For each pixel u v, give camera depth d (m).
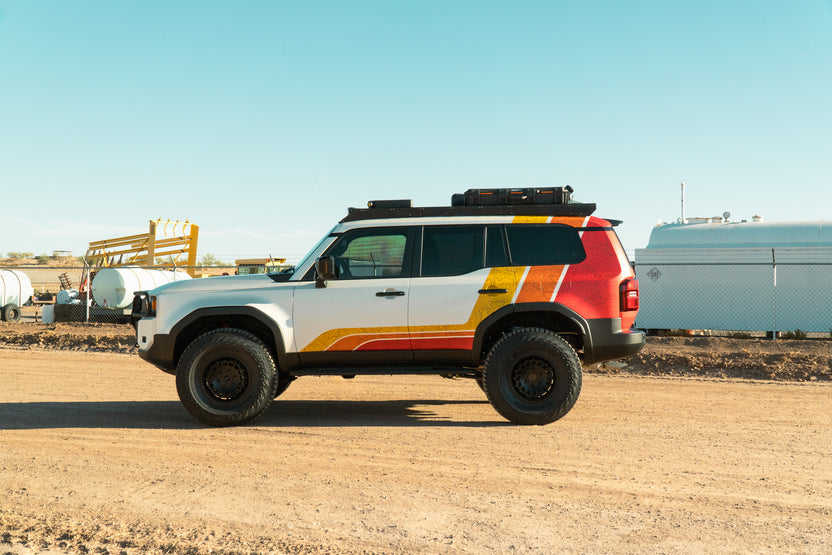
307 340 6.95
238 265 26.73
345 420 7.26
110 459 5.51
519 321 7.07
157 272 26.59
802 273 16.61
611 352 6.82
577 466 5.27
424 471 5.11
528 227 7.05
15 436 6.41
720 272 17.23
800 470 5.16
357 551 3.51
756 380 10.73
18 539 3.69
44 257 77.25
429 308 6.91
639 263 17.92
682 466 5.27
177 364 7.27
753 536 3.72
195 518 4.04
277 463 5.37
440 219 7.13
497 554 3.48
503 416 6.82
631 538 3.70
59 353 15.22
